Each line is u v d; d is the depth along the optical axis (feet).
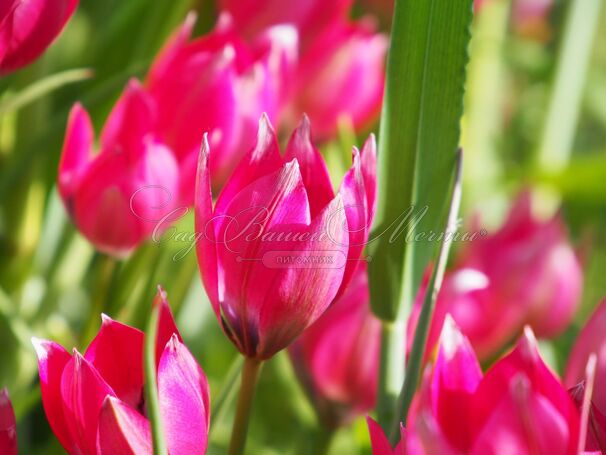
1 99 1.34
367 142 0.95
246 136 1.20
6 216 1.44
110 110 1.46
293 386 1.38
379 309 1.05
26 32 1.04
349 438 1.56
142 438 0.89
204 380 0.91
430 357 1.06
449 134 1.03
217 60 1.18
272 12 1.45
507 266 1.32
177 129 1.19
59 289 1.45
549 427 0.88
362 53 1.45
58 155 1.50
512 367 0.91
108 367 0.95
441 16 1.01
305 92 1.45
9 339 1.35
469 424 0.92
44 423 1.53
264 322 0.93
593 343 1.03
